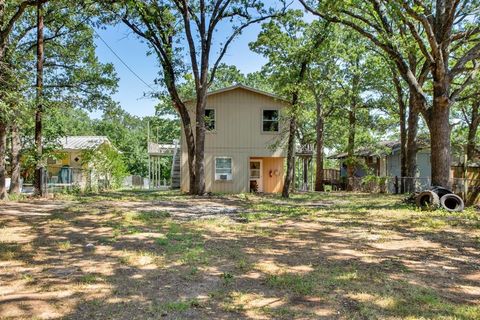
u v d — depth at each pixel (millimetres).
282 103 20734
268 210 11453
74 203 12727
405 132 22062
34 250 5805
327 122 31125
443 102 11828
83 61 18656
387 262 5250
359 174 31500
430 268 4980
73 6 15438
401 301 3711
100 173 22141
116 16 16672
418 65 19422
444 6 12062
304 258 5465
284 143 20891
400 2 10828
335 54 21125
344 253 5793
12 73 11039
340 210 11297
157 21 17016
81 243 6344
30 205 11781
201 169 17406
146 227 7988
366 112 26750
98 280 4367
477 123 22734
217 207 12328
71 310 3469
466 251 5965
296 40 16250
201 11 17203
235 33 17531
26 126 15508
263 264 5102
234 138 20750
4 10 13562
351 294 3920
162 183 40750
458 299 3832
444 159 11938
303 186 28938
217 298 3809
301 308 3545
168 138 44094
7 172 17859
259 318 3316
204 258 5391
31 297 3797
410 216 9727
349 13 13273
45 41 17547
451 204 11195
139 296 3854
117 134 50250
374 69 22719
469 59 11766
